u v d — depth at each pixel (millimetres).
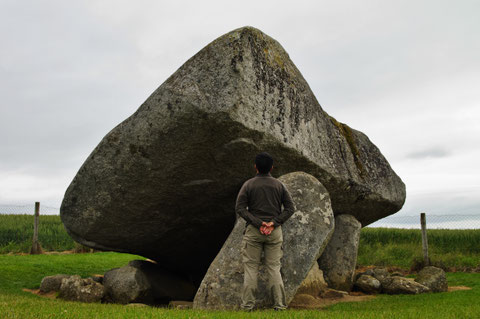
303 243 5492
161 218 6988
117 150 6348
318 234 5617
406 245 13453
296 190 5945
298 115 6613
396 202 9062
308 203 5867
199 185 6363
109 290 6707
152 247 7797
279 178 6250
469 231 14320
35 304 4660
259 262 4672
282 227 5582
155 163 6090
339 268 7410
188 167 6059
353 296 6617
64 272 9289
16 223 18031
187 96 5457
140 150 6074
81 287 6371
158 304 7121
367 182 8141
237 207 4625
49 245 15367
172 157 5945
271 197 4625
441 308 4633
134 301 6602
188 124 5543
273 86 6129
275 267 4613
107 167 6543
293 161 6434
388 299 6176
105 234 7262
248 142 5703
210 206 6879
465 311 4230
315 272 6543
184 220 7160
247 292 4527
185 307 5480
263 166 4750
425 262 10344
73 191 7176
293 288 5148
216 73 5527
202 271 8844
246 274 4590
